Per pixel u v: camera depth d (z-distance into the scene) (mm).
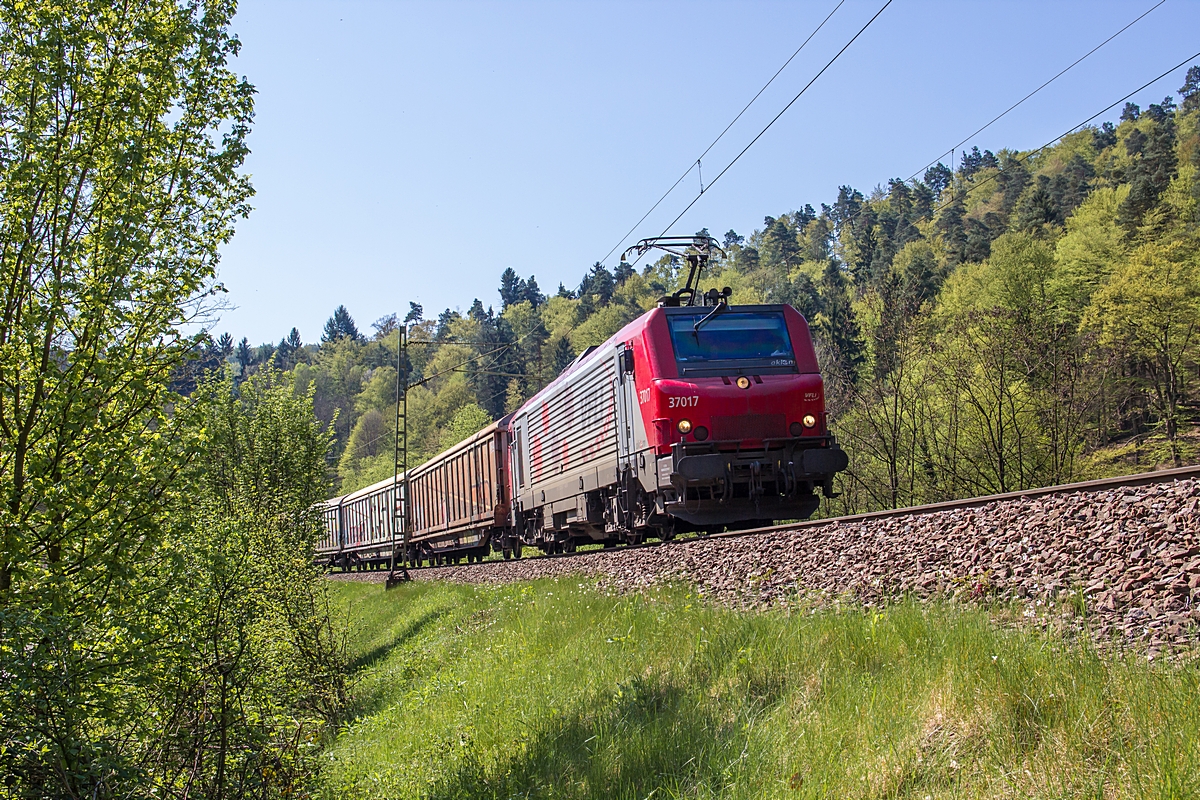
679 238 17109
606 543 21031
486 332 117188
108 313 8508
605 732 6941
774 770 5180
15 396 8219
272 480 23750
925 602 7852
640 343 15172
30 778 7023
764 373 14789
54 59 8406
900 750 4930
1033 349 30250
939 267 85188
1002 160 148125
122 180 8641
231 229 9367
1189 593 6203
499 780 7176
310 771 9695
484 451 27766
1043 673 5145
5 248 8250
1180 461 36500
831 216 183250
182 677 8555
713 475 13977
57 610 7695
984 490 31547
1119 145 123812
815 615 7875
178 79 9180
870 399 34750
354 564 50906
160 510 8484
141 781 7543
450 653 14047
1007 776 4355
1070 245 53875
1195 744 3990
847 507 35344
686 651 8055
